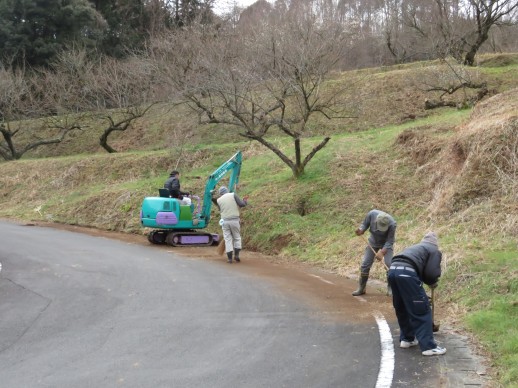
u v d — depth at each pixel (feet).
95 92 115.14
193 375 19.72
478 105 54.65
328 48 63.93
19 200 87.30
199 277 37.47
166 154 86.79
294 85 57.67
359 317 27.30
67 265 41.70
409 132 57.21
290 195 55.21
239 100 69.46
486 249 33.37
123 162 88.43
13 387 18.85
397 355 21.62
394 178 51.60
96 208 73.20
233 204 44.42
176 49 81.30
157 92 101.50
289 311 28.53
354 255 41.39
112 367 20.66
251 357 21.56
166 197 54.70
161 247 52.47
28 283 35.42
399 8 158.20
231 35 79.97
